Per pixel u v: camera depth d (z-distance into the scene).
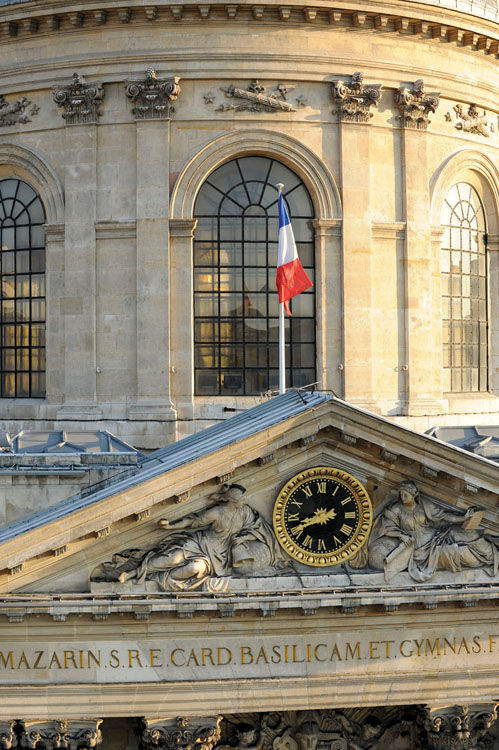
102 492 26.62
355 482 26.64
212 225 45.22
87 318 44.84
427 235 46.28
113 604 25.67
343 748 28.78
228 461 25.92
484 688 27.53
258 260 45.44
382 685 27.06
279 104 44.50
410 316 46.00
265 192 45.38
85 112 44.75
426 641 27.27
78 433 32.59
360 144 45.19
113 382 44.81
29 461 27.70
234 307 45.25
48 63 45.19
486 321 49.84
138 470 27.69
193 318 44.84
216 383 45.12
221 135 44.47
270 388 45.34
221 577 26.23
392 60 45.62
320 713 28.81
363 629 27.00
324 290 45.12
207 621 26.34
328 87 45.09
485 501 27.14
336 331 45.22
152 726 26.50
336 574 26.59
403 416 45.59
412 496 26.73
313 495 26.66
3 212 47.31
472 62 47.69
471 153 47.91
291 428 26.03
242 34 44.25
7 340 47.41
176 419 44.19
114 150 44.78
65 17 44.50
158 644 26.38
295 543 26.52
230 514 26.34
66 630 26.03
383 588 26.56
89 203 44.84
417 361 46.03
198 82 44.50
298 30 44.56
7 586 25.67
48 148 45.66
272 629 26.64
